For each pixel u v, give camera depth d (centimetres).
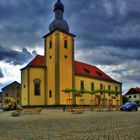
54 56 5641
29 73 5628
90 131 1128
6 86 9469
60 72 5581
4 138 915
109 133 1051
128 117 2339
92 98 6197
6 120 2008
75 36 6028
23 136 966
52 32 5766
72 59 5900
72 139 877
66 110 4462
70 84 5781
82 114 3069
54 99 5516
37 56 6312
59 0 6281
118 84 7600
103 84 6950
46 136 960
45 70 5825
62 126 1391
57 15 6200
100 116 2558
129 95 10812
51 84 5666
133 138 898
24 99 5694
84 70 6650
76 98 5781
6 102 4672
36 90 5656
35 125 1473
